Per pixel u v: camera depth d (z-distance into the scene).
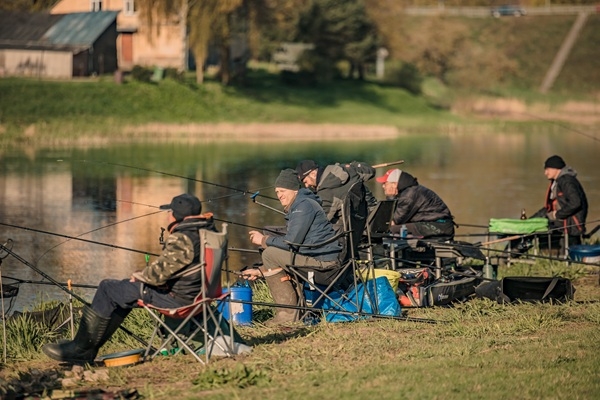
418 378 16.23
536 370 16.75
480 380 16.05
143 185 66.94
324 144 103.81
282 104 134.50
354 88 152.62
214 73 149.75
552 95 174.25
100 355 20.25
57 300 29.69
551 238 32.94
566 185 32.12
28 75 130.25
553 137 120.12
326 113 133.62
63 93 114.88
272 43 163.75
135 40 146.88
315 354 18.28
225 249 17.80
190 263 17.44
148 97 120.25
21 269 36.44
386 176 28.92
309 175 25.97
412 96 153.25
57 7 142.25
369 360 17.78
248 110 127.12
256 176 72.44
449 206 57.06
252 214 51.66
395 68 161.50
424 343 19.09
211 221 17.84
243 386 16.09
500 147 104.06
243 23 148.38
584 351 18.27
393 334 20.02
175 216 17.62
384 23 164.50
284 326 21.22
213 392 15.78
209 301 17.47
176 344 18.67
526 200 60.28
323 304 21.91
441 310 23.17
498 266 30.78
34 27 135.88
